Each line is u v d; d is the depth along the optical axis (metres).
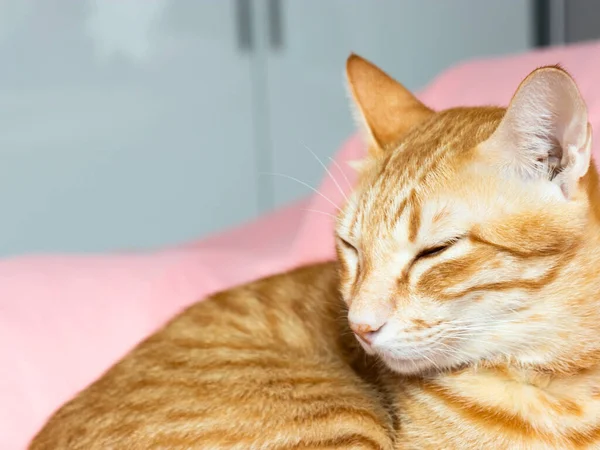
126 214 1.31
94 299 0.71
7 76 1.22
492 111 0.56
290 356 0.57
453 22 1.35
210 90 1.32
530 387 0.51
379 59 1.35
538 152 0.49
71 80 1.25
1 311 0.68
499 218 0.49
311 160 1.37
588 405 0.50
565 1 1.25
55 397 0.64
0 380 0.64
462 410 0.52
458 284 0.49
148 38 1.28
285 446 0.51
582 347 0.51
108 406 0.53
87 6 1.25
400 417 0.54
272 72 1.34
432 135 0.54
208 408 0.52
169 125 1.31
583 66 0.71
